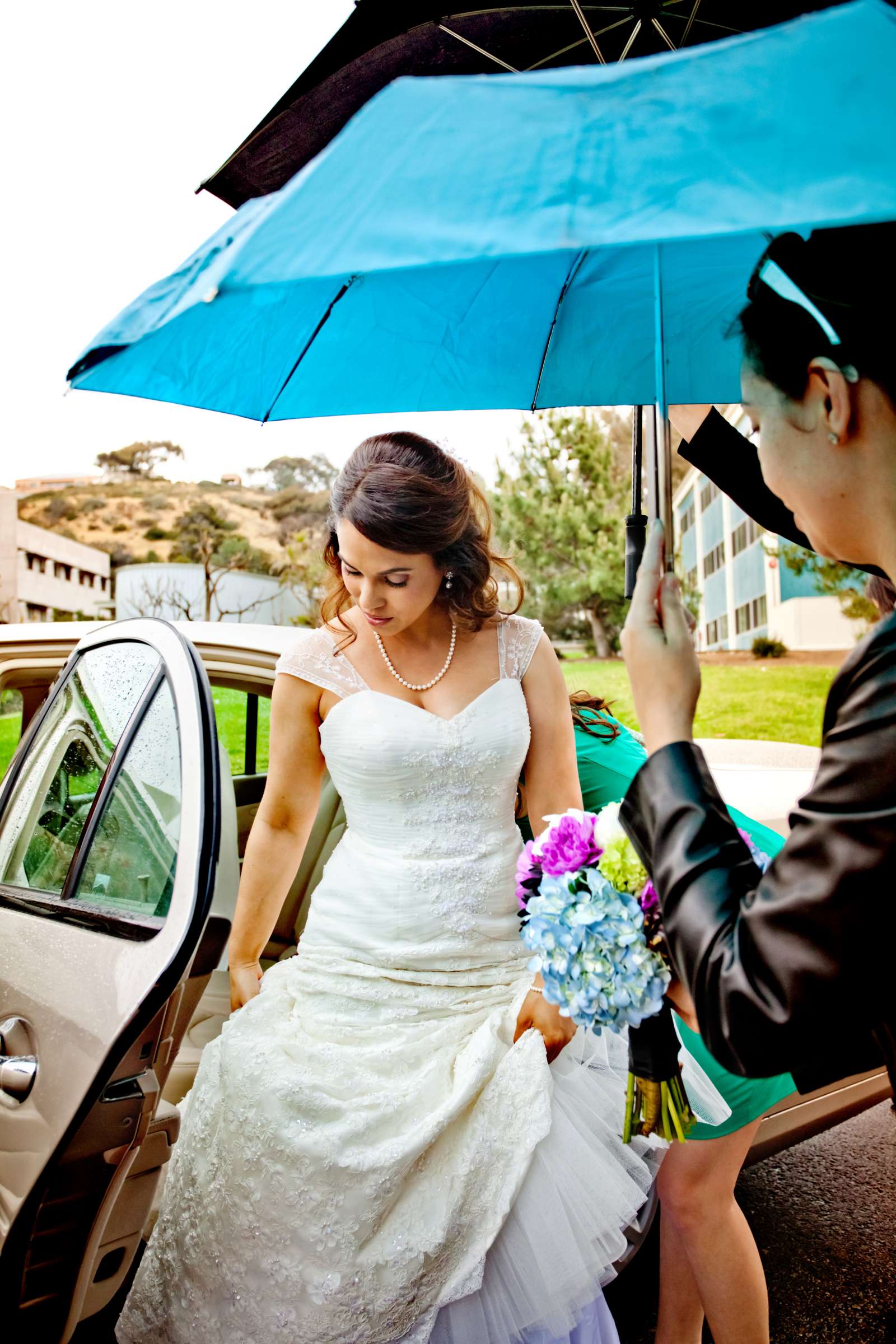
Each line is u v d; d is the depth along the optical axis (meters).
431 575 1.76
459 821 1.78
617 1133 1.67
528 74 0.91
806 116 0.76
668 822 0.95
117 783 1.82
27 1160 1.48
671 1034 1.23
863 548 0.96
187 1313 1.60
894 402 0.88
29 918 1.86
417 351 1.83
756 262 1.66
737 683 13.42
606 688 12.23
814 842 0.81
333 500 1.78
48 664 2.67
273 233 0.88
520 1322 1.53
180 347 1.52
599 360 1.89
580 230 0.76
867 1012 0.81
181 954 1.42
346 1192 1.48
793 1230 2.82
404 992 1.73
